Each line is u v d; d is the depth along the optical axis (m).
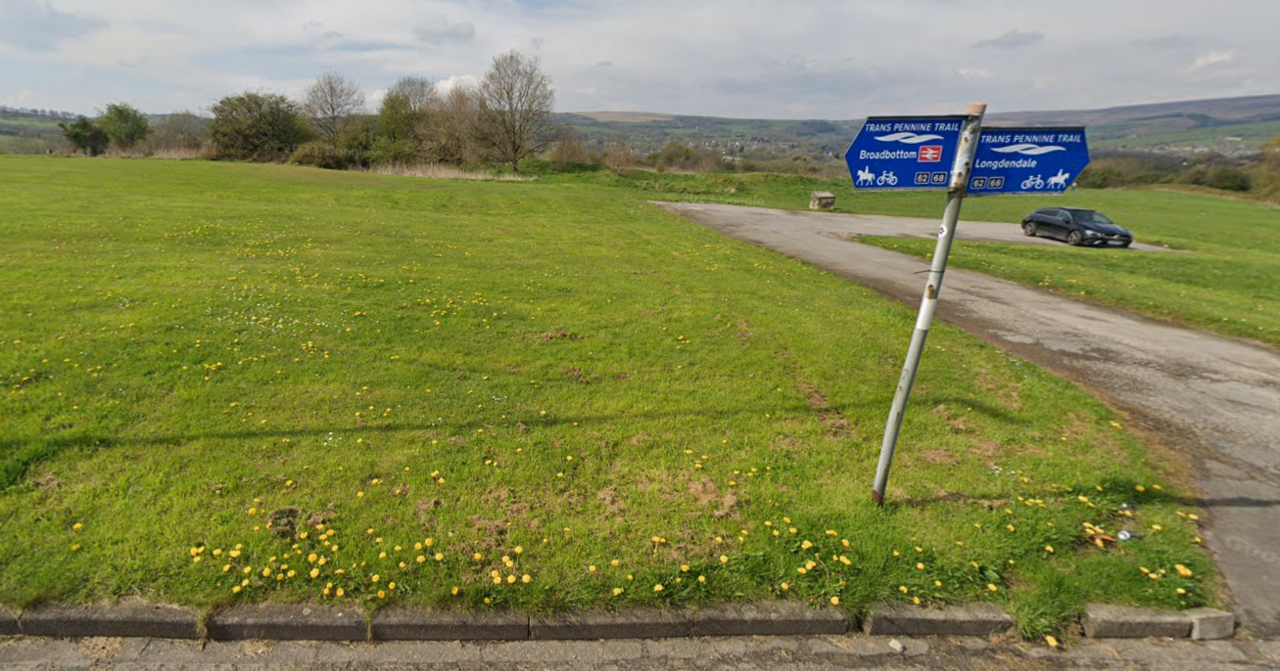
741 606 3.61
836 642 3.55
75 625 3.28
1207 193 50.59
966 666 3.43
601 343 8.18
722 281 12.75
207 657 3.23
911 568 3.91
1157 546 4.29
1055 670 3.41
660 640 3.51
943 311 11.45
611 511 4.41
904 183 3.80
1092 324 10.84
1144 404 7.16
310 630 3.35
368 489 4.49
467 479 4.70
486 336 8.19
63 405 5.39
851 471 5.12
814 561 3.92
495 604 3.51
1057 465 5.37
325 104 60.28
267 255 12.26
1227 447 6.05
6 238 11.89
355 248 13.80
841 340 8.77
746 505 4.56
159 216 15.70
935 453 5.53
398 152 49.69
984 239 25.03
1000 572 3.94
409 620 3.38
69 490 4.24
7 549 3.63
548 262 13.82
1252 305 12.43
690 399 6.47
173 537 3.83
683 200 34.88
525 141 51.62
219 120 52.34
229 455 4.82
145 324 7.49
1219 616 3.67
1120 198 48.06
